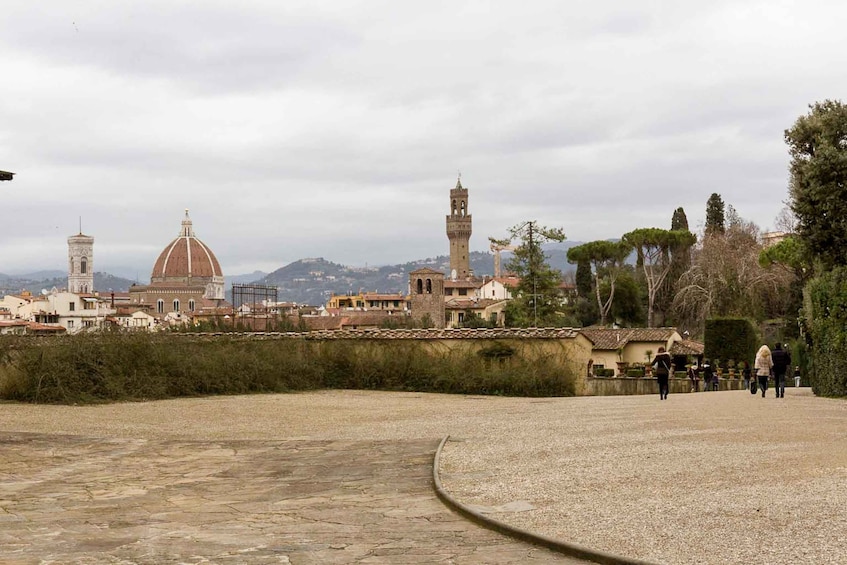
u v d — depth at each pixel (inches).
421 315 5022.1
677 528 388.2
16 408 1137.4
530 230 3469.5
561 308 3560.5
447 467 611.5
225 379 1427.2
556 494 487.2
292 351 1615.4
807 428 731.4
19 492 550.6
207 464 668.7
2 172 800.9
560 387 1508.4
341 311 5516.7
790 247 2541.8
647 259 3878.0
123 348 1330.0
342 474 609.3
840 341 1150.3
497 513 445.4
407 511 473.1
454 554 372.8
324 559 367.2
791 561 329.1
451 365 1558.8
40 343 1272.1
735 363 2534.5
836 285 1167.6
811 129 1362.0
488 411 1119.0
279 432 897.5
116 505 505.0
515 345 1577.3
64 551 386.9
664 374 1267.2
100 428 927.7
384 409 1176.8
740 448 618.8
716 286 3265.3
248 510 486.6
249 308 4623.5
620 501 454.9
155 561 366.9
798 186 1336.1
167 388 1349.7
